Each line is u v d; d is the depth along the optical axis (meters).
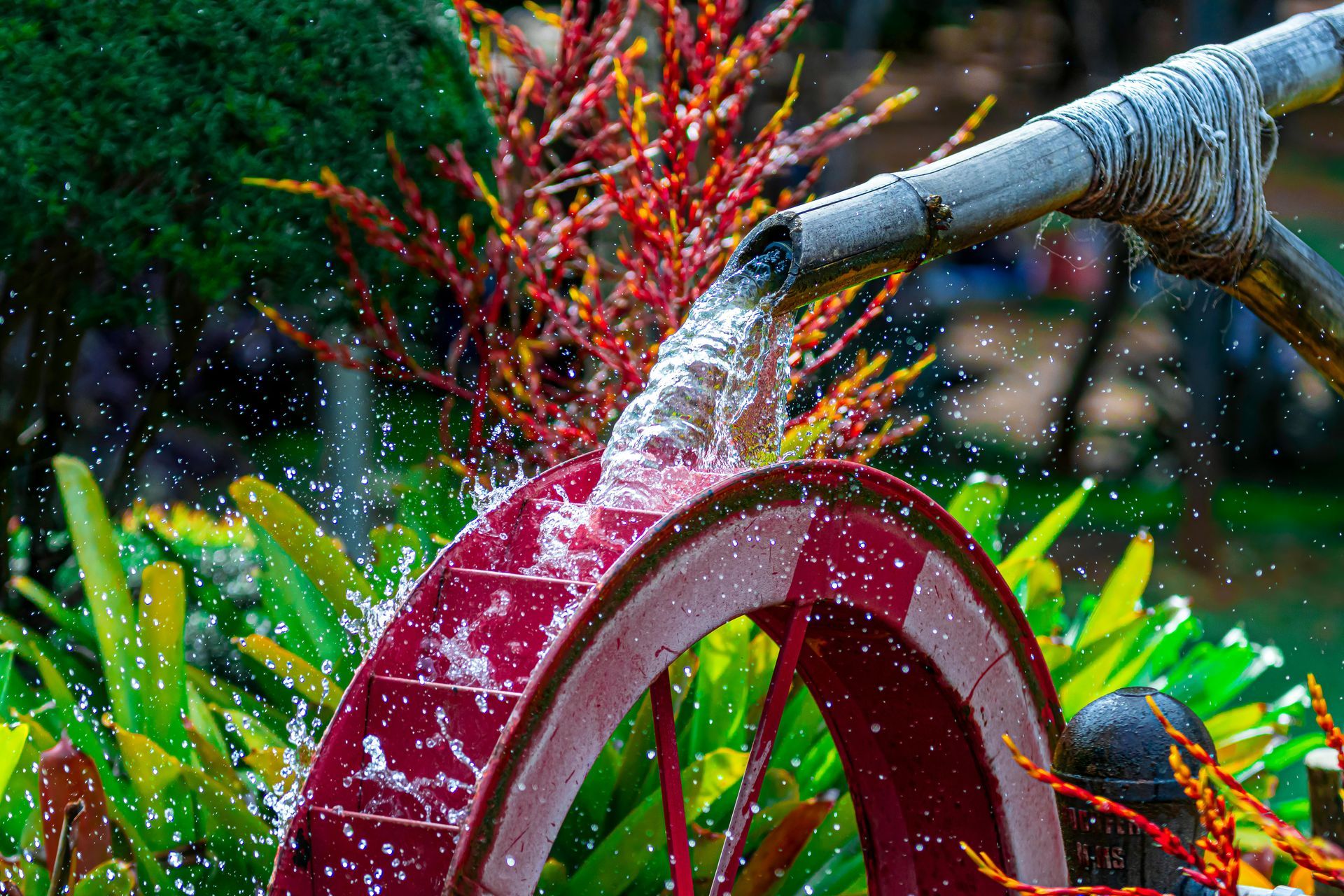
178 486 9.80
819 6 14.70
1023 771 3.19
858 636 3.06
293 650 4.15
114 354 9.42
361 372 8.17
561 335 5.13
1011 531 12.96
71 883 3.15
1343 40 3.41
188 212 4.45
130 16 4.31
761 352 2.82
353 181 4.59
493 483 4.74
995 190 2.85
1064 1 15.84
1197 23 13.08
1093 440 15.36
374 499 7.68
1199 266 3.26
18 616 5.37
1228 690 4.89
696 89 4.51
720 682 3.74
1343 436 15.38
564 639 2.44
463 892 2.42
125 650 3.86
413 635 2.90
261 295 5.24
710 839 3.33
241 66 4.39
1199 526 12.96
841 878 3.81
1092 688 4.15
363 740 2.79
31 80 4.19
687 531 2.57
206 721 3.96
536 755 2.46
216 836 3.48
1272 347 14.91
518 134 4.88
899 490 2.88
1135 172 3.03
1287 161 19.62
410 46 4.78
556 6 7.74
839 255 2.69
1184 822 2.57
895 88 16.77
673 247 4.24
